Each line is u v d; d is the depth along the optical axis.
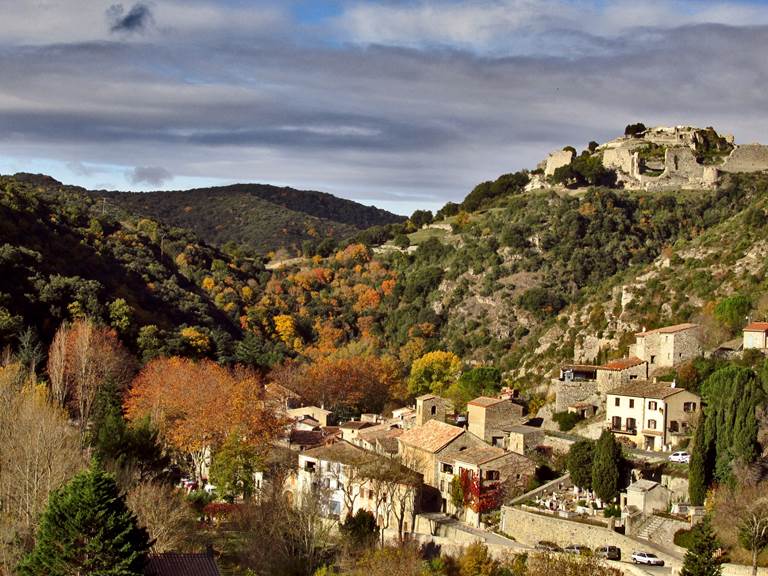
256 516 103.69
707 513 98.00
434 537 106.12
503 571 91.94
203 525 110.19
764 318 147.50
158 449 118.38
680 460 113.31
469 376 169.38
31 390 130.25
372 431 146.50
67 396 159.12
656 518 101.00
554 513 105.56
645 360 141.38
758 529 91.88
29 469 94.69
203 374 161.88
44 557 68.94
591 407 138.12
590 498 110.38
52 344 165.25
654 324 162.62
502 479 114.38
